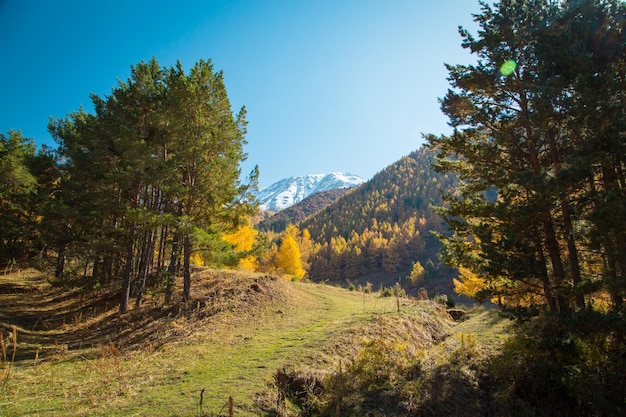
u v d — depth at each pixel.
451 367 9.80
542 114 10.30
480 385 9.34
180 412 7.02
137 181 17.58
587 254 11.71
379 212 145.00
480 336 13.62
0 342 10.09
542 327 10.57
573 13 10.91
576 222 10.91
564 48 10.27
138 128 19.53
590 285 9.02
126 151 16.14
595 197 9.40
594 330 8.31
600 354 8.81
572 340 9.06
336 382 8.40
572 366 8.67
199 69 18.22
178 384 8.60
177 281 21.75
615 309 8.94
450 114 12.94
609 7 10.30
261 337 13.02
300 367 9.39
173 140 18.22
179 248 21.06
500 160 12.05
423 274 83.06
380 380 9.00
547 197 9.53
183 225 16.33
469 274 24.12
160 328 14.48
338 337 11.99
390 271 103.94
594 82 9.82
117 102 19.52
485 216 11.15
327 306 19.66
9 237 24.22
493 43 12.03
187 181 18.66
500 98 12.20
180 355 11.13
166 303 17.31
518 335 10.90
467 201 12.20
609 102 9.23
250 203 18.19
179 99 17.02
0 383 8.70
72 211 17.81
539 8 11.62
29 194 25.22
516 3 11.56
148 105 19.33
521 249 10.15
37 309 19.66
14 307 19.48
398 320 14.96
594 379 8.34
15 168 26.53
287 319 16.06
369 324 13.53
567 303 9.98
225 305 16.62
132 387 8.46
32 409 7.18
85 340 14.04
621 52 10.01
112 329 15.18
